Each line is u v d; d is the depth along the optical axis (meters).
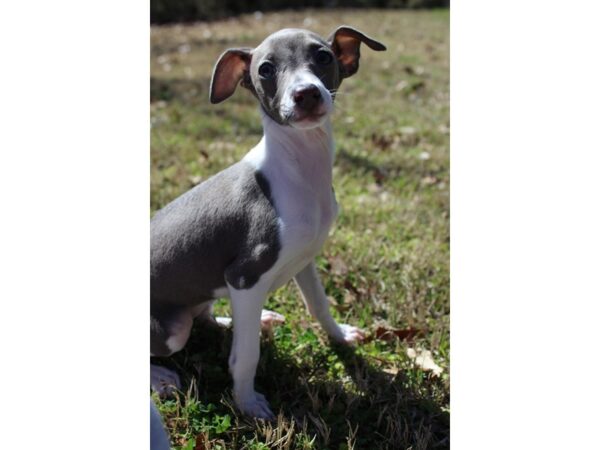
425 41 1.50
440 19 1.80
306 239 0.42
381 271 0.59
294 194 0.42
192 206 0.45
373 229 0.67
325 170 0.43
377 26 1.68
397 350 0.50
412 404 0.45
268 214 0.42
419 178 0.79
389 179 0.78
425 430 0.42
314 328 0.52
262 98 0.42
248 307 0.42
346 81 1.17
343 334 0.51
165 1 1.84
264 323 0.51
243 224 0.42
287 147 0.41
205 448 0.40
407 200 0.73
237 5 1.99
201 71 1.26
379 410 0.44
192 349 0.51
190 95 1.11
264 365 0.47
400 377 0.46
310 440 0.41
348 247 0.63
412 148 0.88
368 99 1.07
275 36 0.41
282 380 0.46
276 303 0.56
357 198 0.73
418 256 0.61
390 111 1.01
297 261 0.44
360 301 0.56
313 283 0.49
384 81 1.17
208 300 0.47
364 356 0.49
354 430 0.42
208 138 0.92
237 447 0.41
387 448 0.41
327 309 0.50
